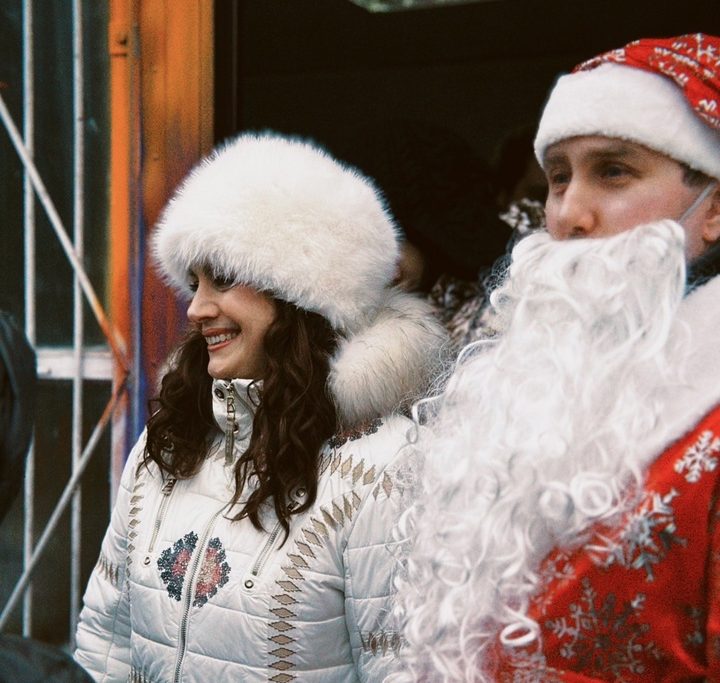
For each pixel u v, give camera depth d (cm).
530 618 97
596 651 96
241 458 160
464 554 99
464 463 101
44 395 273
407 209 245
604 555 94
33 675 97
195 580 160
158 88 262
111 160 265
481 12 498
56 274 271
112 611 179
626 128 101
